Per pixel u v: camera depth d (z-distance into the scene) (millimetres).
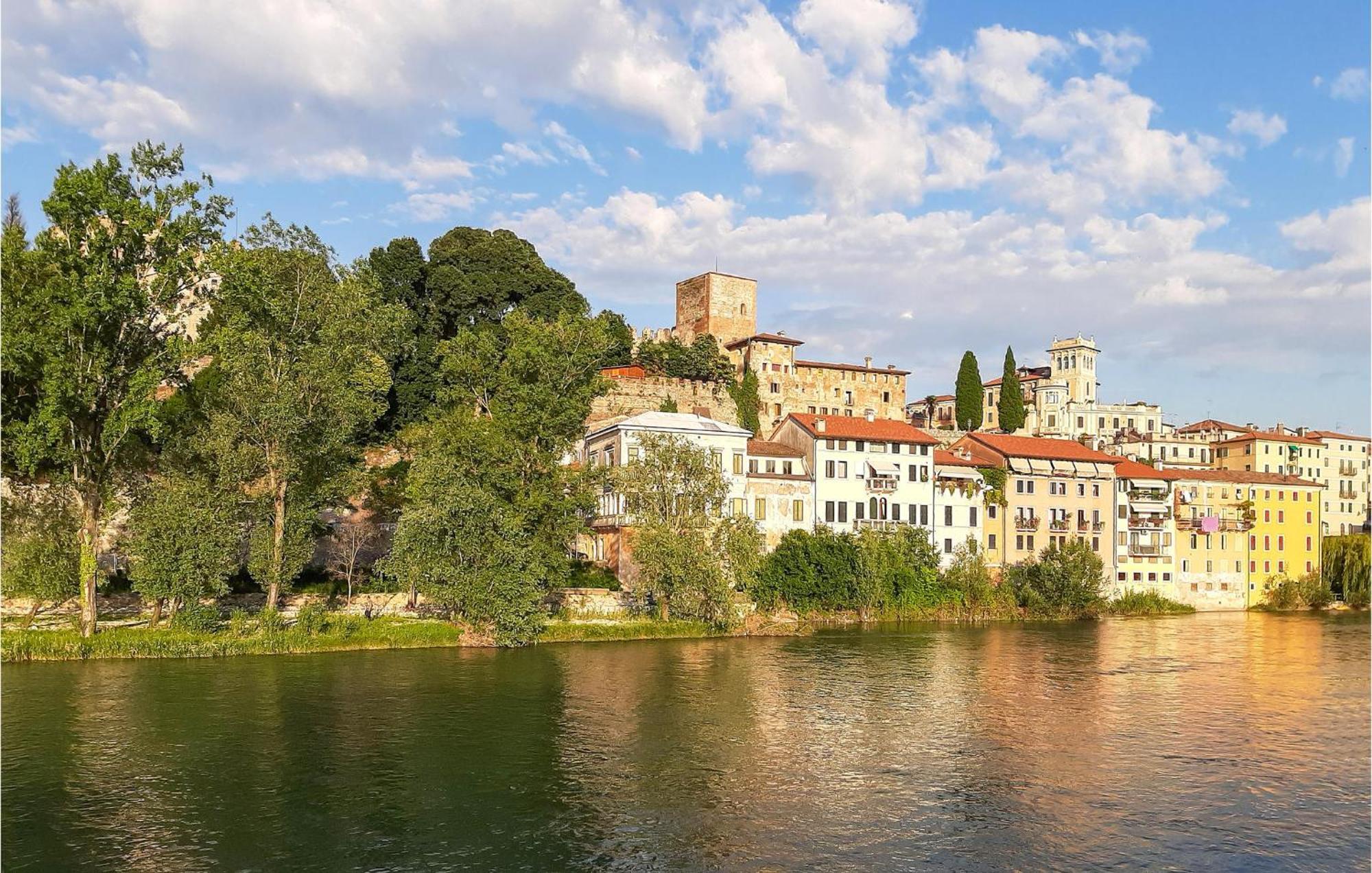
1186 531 120312
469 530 69438
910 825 34094
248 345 67688
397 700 51094
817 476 101188
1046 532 112438
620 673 60219
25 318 59969
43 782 37031
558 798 36250
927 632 85125
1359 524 175250
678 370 132875
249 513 69562
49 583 63406
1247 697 56656
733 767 40531
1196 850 32375
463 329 85312
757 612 84000
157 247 64062
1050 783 39094
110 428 61219
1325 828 34562
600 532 91938
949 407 193500
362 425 88125
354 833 32500
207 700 50219
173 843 31391
